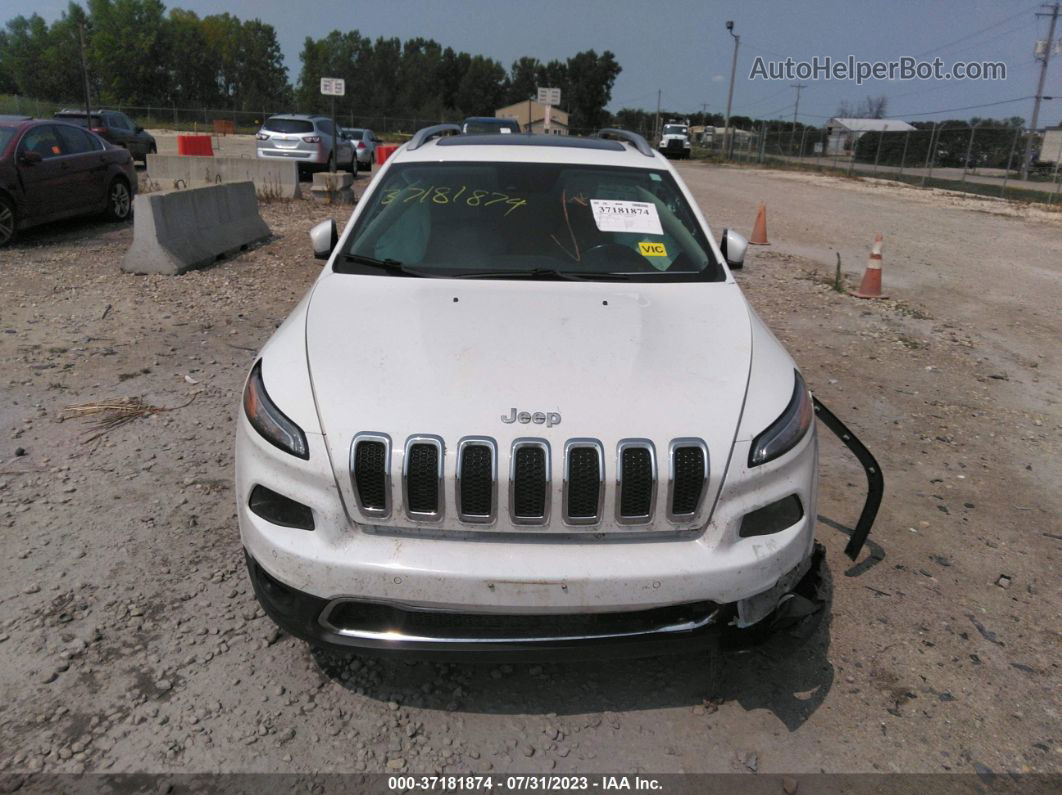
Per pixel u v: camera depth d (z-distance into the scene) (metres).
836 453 4.76
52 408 4.90
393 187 3.77
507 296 3.04
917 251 12.34
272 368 2.65
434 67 113.81
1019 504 4.21
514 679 2.79
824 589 3.32
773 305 8.32
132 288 7.88
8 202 9.66
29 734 2.44
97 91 77.00
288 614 2.41
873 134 37.66
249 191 10.74
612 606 2.27
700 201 18.69
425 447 2.29
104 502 3.80
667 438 2.33
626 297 3.10
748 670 2.87
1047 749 2.54
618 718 2.63
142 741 2.44
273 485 2.41
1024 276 10.64
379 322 2.83
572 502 2.30
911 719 2.65
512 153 3.98
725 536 2.34
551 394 2.43
